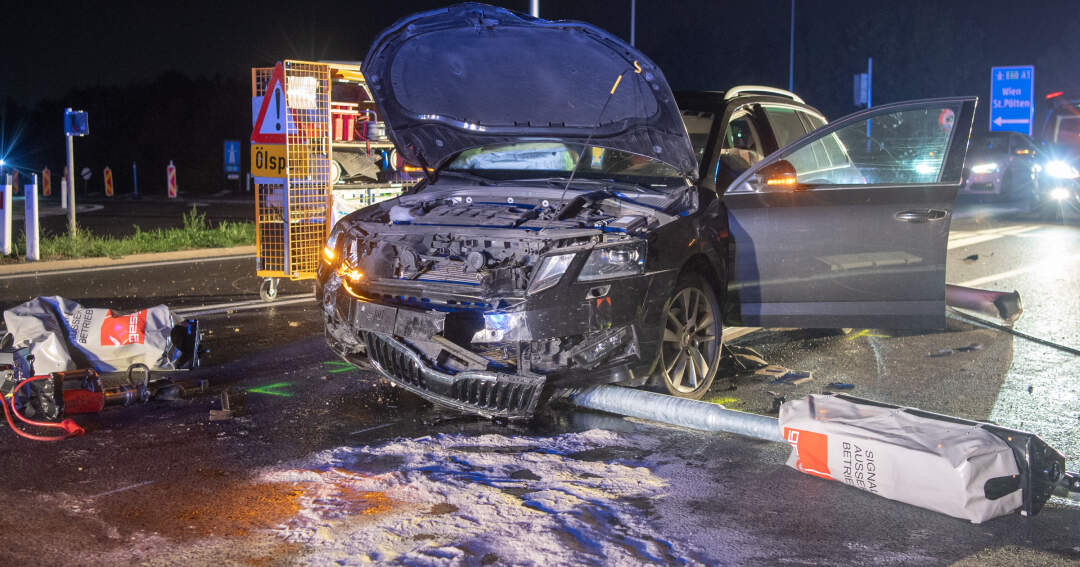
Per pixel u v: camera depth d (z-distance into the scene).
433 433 4.94
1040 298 9.38
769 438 4.62
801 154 6.92
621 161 6.22
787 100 6.95
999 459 3.78
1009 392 5.85
